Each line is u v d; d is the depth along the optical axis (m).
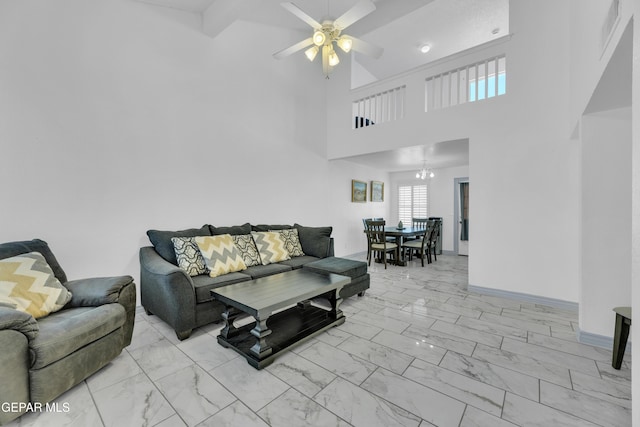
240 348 2.19
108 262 2.91
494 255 3.56
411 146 4.27
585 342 2.35
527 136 3.31
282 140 4.62
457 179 6.70
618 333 1.95
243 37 4.06
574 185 3.08
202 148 3.64
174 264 2.96
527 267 3.35
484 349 2.25
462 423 1.49
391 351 2.23
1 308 1.51
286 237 4.07
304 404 1.64
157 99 3.24
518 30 3.34
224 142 3.86
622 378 1.87
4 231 2.36
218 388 1.78
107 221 2.90
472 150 3.68
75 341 1.70
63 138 2.64
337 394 1.72
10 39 2.38
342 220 5.93
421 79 4.15
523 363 2.05
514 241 3.42
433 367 2.01
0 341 1.41
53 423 1.50
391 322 2.78
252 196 4.21
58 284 2.05
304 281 2.68
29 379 1.52
